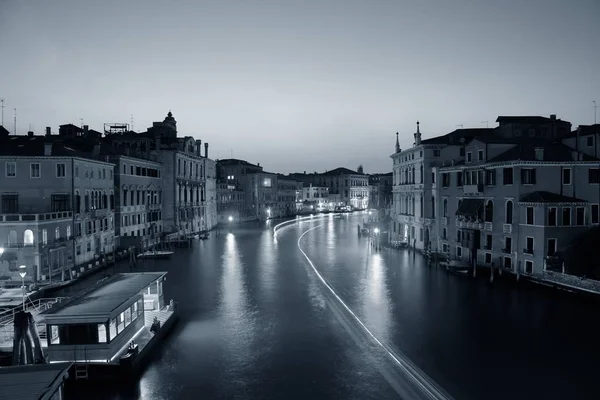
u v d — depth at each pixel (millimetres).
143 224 63781
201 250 61625
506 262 39875
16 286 36375
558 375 19812
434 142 54281
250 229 95688
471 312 29312
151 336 23984
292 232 90750
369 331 25812
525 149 40656
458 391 18484
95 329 20781
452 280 39344
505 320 27516
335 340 24562
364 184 186375
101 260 48531
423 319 27938
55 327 21125
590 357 21719
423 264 48219
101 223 50906
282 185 142625
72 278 39094
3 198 43031
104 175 52000
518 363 21156
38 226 38438
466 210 43844
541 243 36125
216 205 100375
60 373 14070
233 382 19672
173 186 72500
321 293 35156
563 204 35969
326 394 18516
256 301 32812
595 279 33094
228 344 24094
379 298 33312
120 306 21844
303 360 21938
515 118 50812
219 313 29812
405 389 18828
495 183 40844
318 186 178500
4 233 38250
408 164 59719
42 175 43594
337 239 76625
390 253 57094
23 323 18281
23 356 18156
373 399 18047
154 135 77125
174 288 37125
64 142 56094
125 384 19500
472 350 22781
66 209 43750
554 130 48625
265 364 21484
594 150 39688
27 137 54125
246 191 122938
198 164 85188
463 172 45625
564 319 27562
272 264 49500
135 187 60531
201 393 18703
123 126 80875
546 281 34875
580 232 36344
